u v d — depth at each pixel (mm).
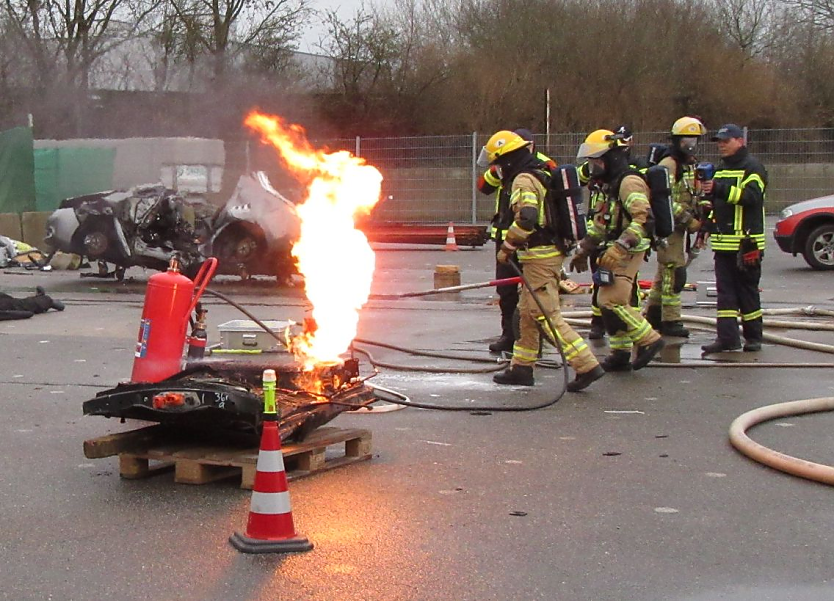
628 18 36438
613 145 8242
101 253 15016
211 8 34406
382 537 4562
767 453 5730
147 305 5645
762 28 39281
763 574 4152
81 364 9016
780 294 14375
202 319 5980
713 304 13008
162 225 15000
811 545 4484
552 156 26406
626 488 5324
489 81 35188
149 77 34594
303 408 5449
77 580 4070
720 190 9164
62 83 33531
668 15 36656
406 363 9000
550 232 7555
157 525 4723
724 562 4281
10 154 22625
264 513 4402
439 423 6785
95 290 15062
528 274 7617
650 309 10469
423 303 13602
